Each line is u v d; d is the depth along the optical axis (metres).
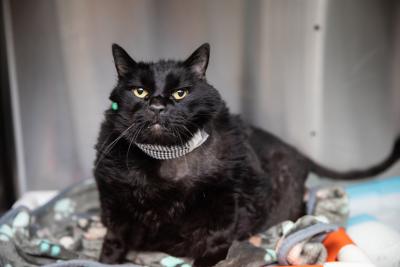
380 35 1.86
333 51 1.85
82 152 1.98
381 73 1.91
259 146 1.56
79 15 1.83
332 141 1.97
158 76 1.17
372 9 1.83
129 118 1.17
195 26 1.86
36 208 1.60
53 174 2.02
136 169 1.21
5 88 1.89
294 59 1.87
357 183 1.88
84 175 2.01
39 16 1.83
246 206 1.35
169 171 1.21
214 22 1.85
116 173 1.22
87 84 1.91
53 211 1.60
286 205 1.53
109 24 1.85
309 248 1.24
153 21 1.86
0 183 1.96
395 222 1.62
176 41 1.88
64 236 1.50
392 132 2.00
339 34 1.83
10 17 1.82
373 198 1.67
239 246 1.26
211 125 1.24
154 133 1.14
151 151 1.18
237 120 1.46
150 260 1.30
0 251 1.28
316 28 1.82
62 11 1.82
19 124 1.94
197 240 1.29
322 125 1.94
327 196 1.57
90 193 1.68
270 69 1.89
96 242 1.44
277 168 1.54
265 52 1.87
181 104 1.16
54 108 1.94
